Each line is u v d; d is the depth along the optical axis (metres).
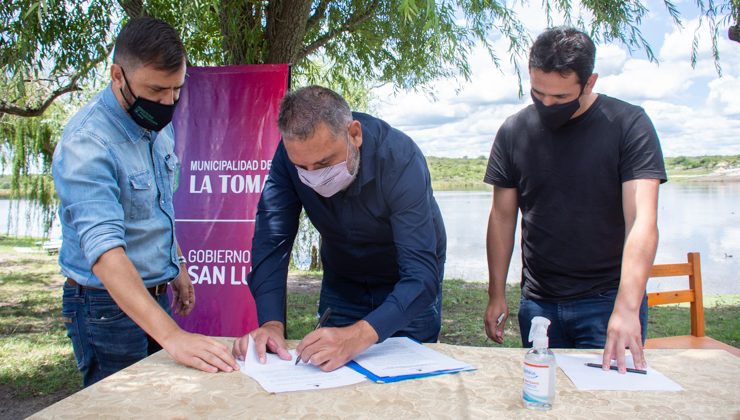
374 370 1.55
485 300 7.21
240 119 3.52
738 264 9.77
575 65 1.85
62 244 1.98
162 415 1.26
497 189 2.35
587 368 1.57
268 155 3.50
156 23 1.80
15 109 5.53
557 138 2.09
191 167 3.55
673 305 6.98
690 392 1.40
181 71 1.83
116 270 1.63
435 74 5.34
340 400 1.35
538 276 2.24
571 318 2.16
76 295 1.94
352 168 1.77
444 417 1.25
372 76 5.68
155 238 2.08
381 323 1.65
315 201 1.96
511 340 5.39
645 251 1.82
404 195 1.81
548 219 2.15
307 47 4.87
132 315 1.64
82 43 4.02
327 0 4.73
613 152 2.02
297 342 1.86
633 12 3.64
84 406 1.31
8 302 7.11
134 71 1.77
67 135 1.79
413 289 1.71
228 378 1.50
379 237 1.99
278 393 1.39
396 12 4.64
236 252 3.52
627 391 1.41
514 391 1.41
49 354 4.84
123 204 1.92
